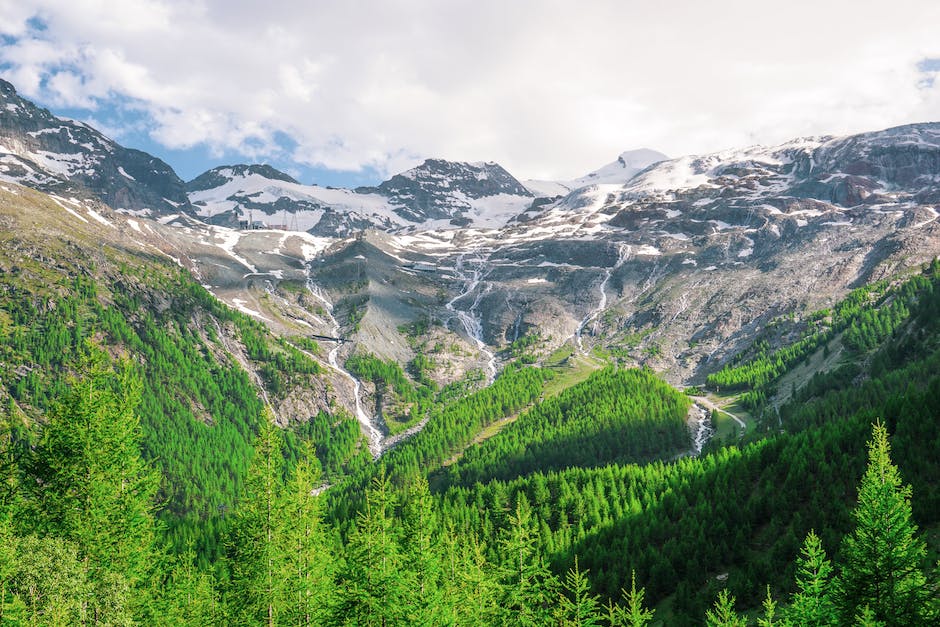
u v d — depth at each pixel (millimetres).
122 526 50562
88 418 51906
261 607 50125
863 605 44656
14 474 50938
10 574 42562
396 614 48406
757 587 85500
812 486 100062
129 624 46812
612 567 100812
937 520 79625
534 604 62500
